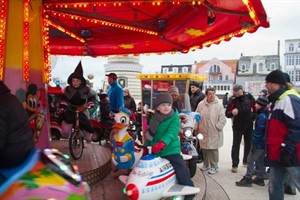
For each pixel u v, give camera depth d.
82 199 2.51
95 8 6.89
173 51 9.35
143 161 3.81
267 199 5.73
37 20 5.08
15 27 4.64
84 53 10.09
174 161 3.98
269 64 52.41
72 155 5.55
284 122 4.02
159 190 3.71
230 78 51.31
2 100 2.50
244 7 4.62
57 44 9.81
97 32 9.09
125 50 9.90
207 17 5.54
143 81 8.48
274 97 4.16
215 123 7.20
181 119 5.84
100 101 8.80
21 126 2.54
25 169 2.46
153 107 8.35
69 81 5.79
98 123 8.67
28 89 4.76
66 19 8.18
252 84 46.66
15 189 2.32
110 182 5.23
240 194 6.00
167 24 7.57
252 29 5.41
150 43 8.89
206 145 7.29
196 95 8.56
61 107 5.79
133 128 5.14
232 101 7.79
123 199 4.43
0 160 2.47
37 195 2.32
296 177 4.08
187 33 7.23
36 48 5.01
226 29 6.06
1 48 4.47
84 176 4.80
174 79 8.23
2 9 4.50
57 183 2.45
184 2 5.24
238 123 7.64
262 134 6.29
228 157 9.61
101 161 5.58
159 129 4.04
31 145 2.62
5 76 4.52
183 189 3.79
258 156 6.43
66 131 5.72
